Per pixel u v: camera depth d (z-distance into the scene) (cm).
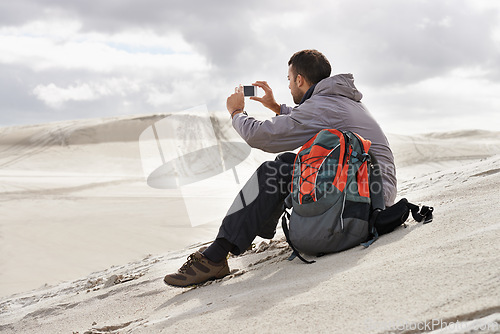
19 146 2684
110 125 2955
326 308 185
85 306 342
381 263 219
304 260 266
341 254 260
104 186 1431
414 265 204
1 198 1123
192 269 284
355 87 305
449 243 219
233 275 290
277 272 267
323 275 229
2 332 334
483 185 343
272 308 199
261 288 240
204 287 283
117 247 650
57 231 734
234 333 186
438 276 186
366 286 195
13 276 546
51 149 2609
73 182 1548
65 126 2961
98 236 705
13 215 883
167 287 324
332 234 262
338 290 200
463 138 2623
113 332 246
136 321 262
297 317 184
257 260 321
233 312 208
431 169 1995
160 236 702
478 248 202
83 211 924
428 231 253
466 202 295
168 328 213
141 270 421
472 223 245
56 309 352
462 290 169
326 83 300
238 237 277
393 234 269
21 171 2155
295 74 321
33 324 333
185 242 665
